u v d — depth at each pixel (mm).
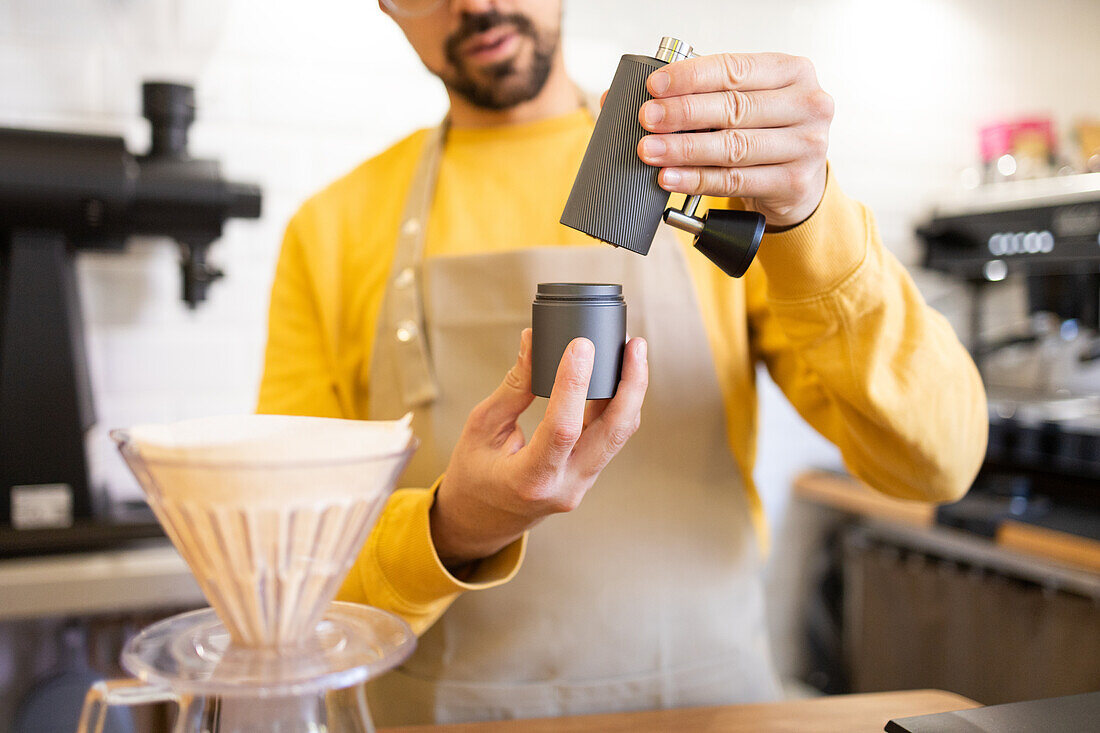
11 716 1304
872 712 774
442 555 768
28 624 1307
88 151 1392
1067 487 1926
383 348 1054
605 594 1003
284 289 1134
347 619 548
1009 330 2500
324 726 482
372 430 502
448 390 1032
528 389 651
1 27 1630
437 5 921
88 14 1659
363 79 1888
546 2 971
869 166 2346
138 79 1707
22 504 1361
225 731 472
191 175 1498
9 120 1646
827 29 2260
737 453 1061
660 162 619
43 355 1372
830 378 825
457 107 1079
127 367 1763
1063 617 1758
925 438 854
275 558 470
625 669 1007
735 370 1053
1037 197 2145
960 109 2420
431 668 1014
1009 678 1854
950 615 1966
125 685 510
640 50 2072
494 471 645
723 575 1039
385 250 1090
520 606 998
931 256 2369
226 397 1833
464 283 1036
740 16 2160
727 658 1038
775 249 757
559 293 606
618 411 619
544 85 1030
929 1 2357
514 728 748
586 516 1005
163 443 470
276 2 1817
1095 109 2574
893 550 2145
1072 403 2217
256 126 1819
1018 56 2473
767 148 634
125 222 1449
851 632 2225
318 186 1871
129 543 1331
